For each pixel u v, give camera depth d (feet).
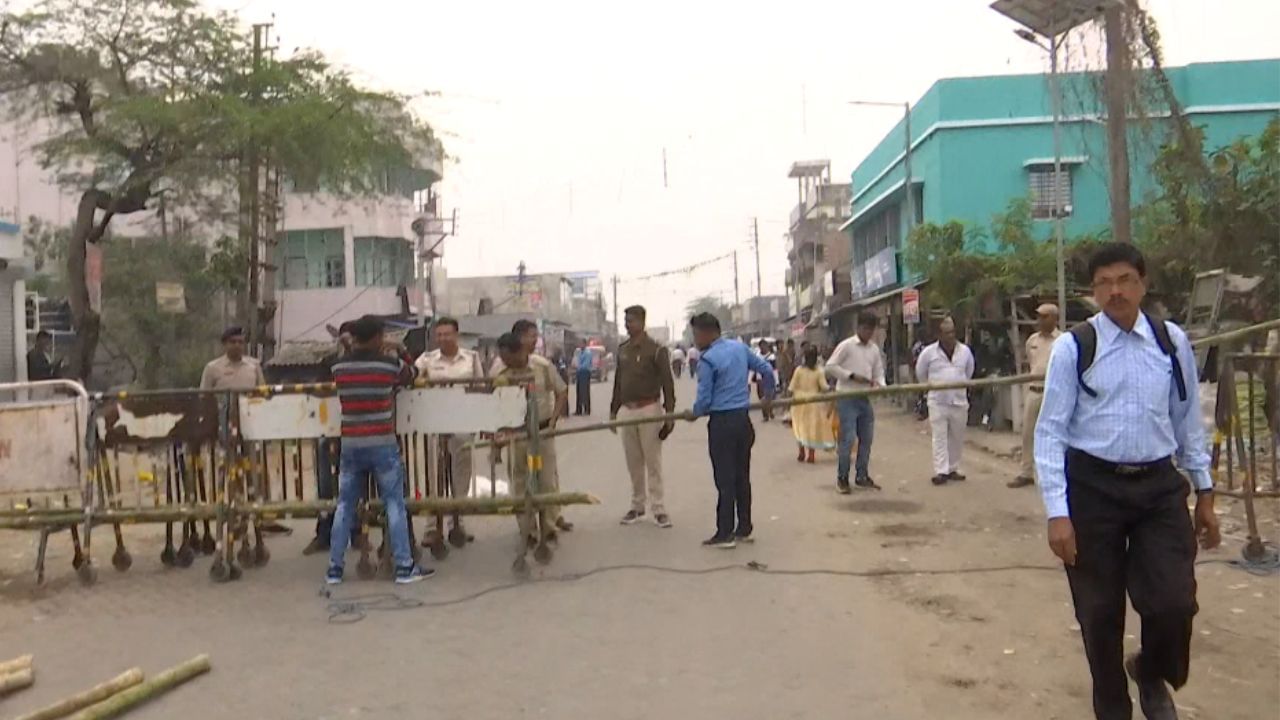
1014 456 46.14
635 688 16.62
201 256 83.30
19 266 64.13
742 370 27.76
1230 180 47.98
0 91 60.18
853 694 16.11
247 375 31.04
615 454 52.95
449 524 30.96
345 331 26.45
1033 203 81.41
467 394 25.16
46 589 24.23
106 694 16.37
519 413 25.05
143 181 59.72
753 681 16.83
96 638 20.07
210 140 60.18
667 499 36.52
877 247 116.98
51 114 62.64
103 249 80.64
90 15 58.85
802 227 190.08
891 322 89.56
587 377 84.48
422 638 19.65
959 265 71.26
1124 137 45.29
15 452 24.79
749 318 309.63
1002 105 88.84
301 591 23.59
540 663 17.98
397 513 24.06
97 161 63.31
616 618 20.76
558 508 29.04
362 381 23.77
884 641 18.81
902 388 25.93
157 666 18.26
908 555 26.02
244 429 25.40
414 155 70.90
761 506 34.55
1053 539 12.90
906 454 48.78
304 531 31.73
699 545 27.89
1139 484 12.92
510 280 238.07
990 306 68.18
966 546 26.94
